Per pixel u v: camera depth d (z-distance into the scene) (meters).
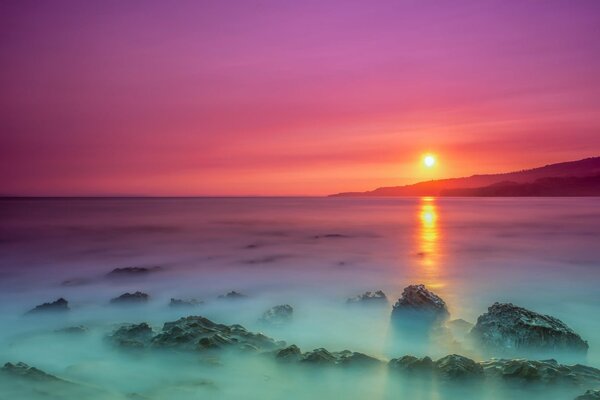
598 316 13.59
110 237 36.72
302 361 8.14
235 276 20.05
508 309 10.16
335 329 11.80
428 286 17.78
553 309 14.44
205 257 25.83
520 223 50.00
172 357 8.46
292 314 12.63
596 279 19.03
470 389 7.12
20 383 7.06
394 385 7.45
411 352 10.00
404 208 105.19
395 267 22.12
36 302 15.48
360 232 41.28
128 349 8.82
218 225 50.62
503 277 19.48
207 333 9.21
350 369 7.92
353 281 18.84
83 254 27.08
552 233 38.47
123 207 117.94
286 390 7.37
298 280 19.09
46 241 33.62
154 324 12.57
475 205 116.56
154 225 50.19
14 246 30.69
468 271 20.97
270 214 78.88
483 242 32.50
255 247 30.33
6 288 17.62
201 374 7.91
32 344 9.84
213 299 15.52
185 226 48.94
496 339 9.55
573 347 9.10
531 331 9.20
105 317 13.30
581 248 28.67
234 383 7.57
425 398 7.07
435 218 62.16
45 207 113.50
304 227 47.66
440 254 26.59
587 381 7.12
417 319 11.34
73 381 7.68
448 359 7.76
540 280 18.84
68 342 9.83
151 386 7.51
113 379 7.80
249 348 8.84
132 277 19.56
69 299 15.79
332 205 138.75
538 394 6.89
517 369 7.38
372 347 10.39
